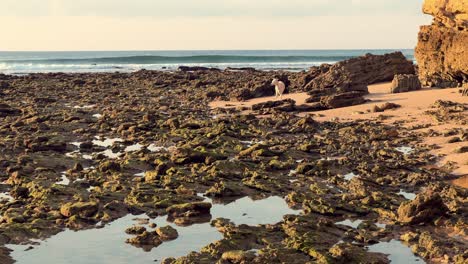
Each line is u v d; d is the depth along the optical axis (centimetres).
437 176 2077
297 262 1259
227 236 1419
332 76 5031
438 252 1316
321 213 1658
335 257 1252
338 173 2186
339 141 2797
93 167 2320
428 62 4762
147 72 8262
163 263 1283
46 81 6881
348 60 5184
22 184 1997
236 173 2147
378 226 1556
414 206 1568
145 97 5134
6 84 6019
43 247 1413
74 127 3338
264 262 1251
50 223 1582
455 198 1770
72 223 1580
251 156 2453
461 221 1526
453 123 3014
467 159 2259
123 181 2038
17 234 1488
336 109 3822
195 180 2027
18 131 3147
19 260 1326
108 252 1380
